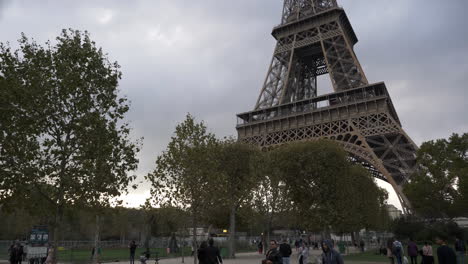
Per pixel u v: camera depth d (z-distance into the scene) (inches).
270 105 4832.7
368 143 4010.8
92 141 1133.7
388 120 3804.1
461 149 3508.9
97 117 1114.1
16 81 1074.7
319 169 2694.4
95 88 1176.8
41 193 1092.5
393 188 3476.9
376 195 4114.2
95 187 1127.0
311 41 4987.7
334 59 4783.5
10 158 1072.8
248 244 4040.4
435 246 3501.5
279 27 5378.9
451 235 3398.1
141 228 5861.2
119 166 1178.6
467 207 3467.0
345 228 3582.7
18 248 1771.7
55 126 1117.7
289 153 2839.6
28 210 1153.4
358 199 3339.1
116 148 1167.0
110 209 1221.1
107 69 1223.5
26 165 1077.8
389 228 5629.9
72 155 1123.3
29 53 1135.6
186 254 3248.0
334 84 4426.7
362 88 4133.9
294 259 2568.9
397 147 3703.3
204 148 1635.1
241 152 2787.9
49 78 1114.7
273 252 929.5
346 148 3858.3
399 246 1409.9
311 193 2795.3
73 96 1138.0
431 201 3513.8
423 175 3499.0
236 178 2723.9
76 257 2955.2
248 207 2674.7
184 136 1630.2
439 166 3474.4
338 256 689.0
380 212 4790.8
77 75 1126.4
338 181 2733.8
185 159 1593.3
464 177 3218.5
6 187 1061.8
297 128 4343.0
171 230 4306.1
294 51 5182.1
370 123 3905.0
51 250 1064.2
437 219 3964.1
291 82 5027.1
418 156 3627.0
